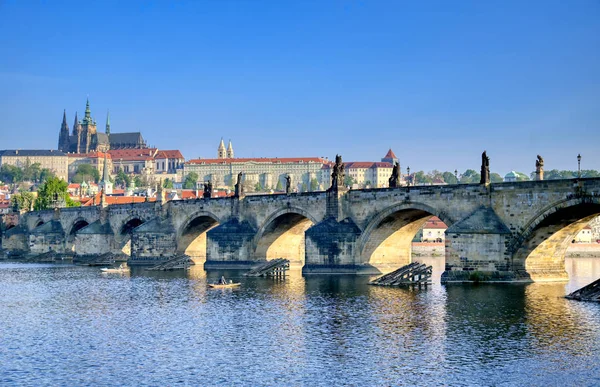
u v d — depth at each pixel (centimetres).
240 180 17950
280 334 8544
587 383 6512
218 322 9381
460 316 9444
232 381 6662
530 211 12019
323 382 6606
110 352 7750
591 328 8575
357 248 14950
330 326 8962
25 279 15575
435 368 6981
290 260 17988
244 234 17388
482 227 12388
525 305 10181
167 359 7431
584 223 12350
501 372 6831
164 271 17538
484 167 12731
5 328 9106
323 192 15588
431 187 13612
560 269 13050
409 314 9675
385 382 6581
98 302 11381
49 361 7388
